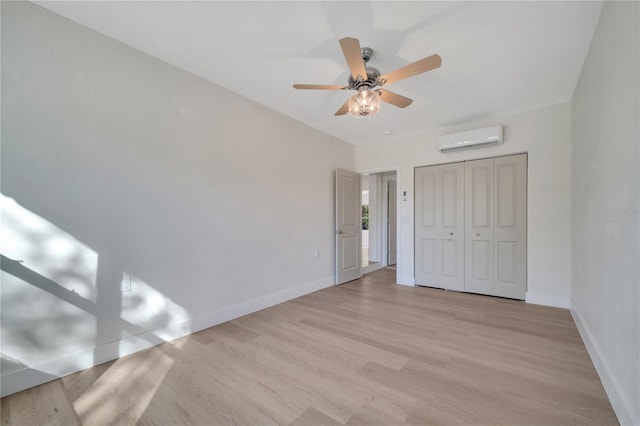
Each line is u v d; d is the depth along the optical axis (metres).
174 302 2.59
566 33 2.10
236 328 2.82
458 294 4.03
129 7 1.88
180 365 2.12
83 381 1.91
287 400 1.72
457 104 3.38
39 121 1.89
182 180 2.66
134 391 1.81
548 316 3.09
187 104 2.69
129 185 2.31
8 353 1.78
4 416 1.59
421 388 1.82
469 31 2.08
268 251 3.50
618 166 1.60
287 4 1.84
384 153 4.88
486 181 3.93
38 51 1.89
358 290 4.29
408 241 4.64
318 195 4.33
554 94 3.13
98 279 2.14
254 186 3.33
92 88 2.12
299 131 3.97
